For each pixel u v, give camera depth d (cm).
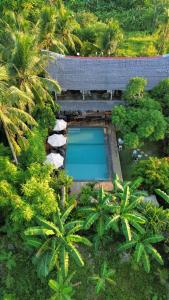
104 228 2527
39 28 3575
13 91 2508
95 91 3781
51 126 3450
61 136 3466
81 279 2550
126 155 3522
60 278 2380
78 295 2492
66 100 3738
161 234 2628
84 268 2591
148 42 5103
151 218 2619
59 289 2362
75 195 3011
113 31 4028
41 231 2394
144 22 5469
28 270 2580
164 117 3378
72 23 4088
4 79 2633
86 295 2500
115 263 2639
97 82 3644
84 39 4316
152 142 3631
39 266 2416
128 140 3244
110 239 2678
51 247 2452
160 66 3688
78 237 2481
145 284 2570
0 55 2962
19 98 2630
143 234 2553
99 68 3656
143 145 3603
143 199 2756
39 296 2492
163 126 3250
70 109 3703
